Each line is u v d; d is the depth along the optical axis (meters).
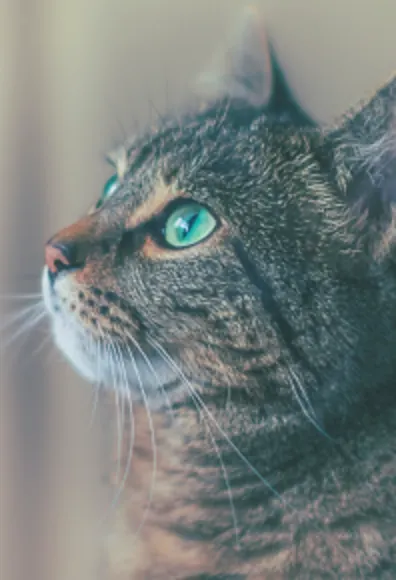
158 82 0.58
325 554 0.46
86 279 0.47
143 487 0.52
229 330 0.46
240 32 0.53
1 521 0.60
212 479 0.49
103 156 0.58
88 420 0.58
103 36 0.59
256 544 0.48
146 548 0.50
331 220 0.46
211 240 0.46
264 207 0.46
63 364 0.59
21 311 0.59
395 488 0.46
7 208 0.60
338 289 0.46
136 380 0.49
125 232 0.48
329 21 0.55
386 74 0.54
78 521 0.59
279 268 0.46
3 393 0.60
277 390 0.47
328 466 0.47
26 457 0.60
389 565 0.45
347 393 0.46
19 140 0.61
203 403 0.48
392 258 0.46
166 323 0.47
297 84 0.54
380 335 0.46
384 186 0.46
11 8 0.60
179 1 0.58
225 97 0.52
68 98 0.60
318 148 0.47
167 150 0.48
